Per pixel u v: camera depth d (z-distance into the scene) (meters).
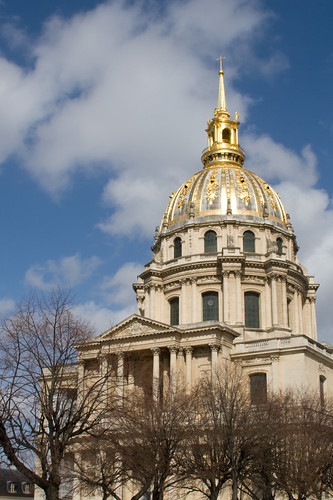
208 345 106.25
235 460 71.94
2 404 59.25
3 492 119.50
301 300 137.25
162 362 110.94
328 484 77.12
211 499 71.75
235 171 144.75
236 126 157.25
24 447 60.97
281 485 73.25
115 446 74.62
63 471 83.31
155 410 77.81
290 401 87.69
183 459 76.00
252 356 106.12
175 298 132.50
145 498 96.06
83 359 106.31
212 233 135.12
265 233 135.38
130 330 110.88
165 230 141.00
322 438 75.56
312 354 105.19
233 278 127.25
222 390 83.19
